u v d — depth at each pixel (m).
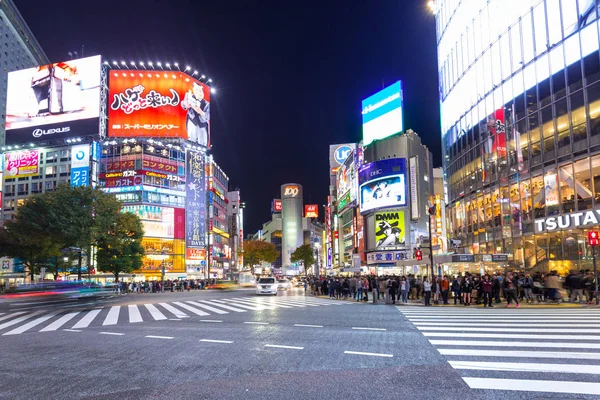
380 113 65.44
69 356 9.95
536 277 23.72
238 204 131.50
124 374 8.00
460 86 41.66
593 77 25.11
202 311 21.55
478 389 6.54
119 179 80.06
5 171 82.94
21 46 119.31
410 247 58.62
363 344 10.70
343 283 31.89
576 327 12.61
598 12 24.81
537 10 29.86
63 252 46.59
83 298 32.19
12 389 7.11
